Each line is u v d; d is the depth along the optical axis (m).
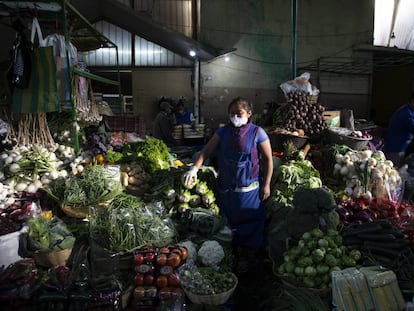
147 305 2.52
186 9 12.54
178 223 3.43
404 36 13.71
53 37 4.34
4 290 2.35
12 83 4.12
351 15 13.79
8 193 3.59
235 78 13.07
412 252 2.90
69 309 2.28
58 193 3.53
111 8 10.33
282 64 13.51
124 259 2.75
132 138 5.84
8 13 4.66
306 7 13.51
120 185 3.54
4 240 2.76
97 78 5.64
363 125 7.25
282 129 4.91
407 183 4.53
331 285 2.56
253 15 13.03
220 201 3.49
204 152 3.42
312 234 2.87
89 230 3.02
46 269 2.82
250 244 3.41
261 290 3.05
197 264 3.00
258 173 3.40
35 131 4.43
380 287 2.36
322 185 4.23
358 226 3.00
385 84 16.81
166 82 12.12
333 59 13.89
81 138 4.92
